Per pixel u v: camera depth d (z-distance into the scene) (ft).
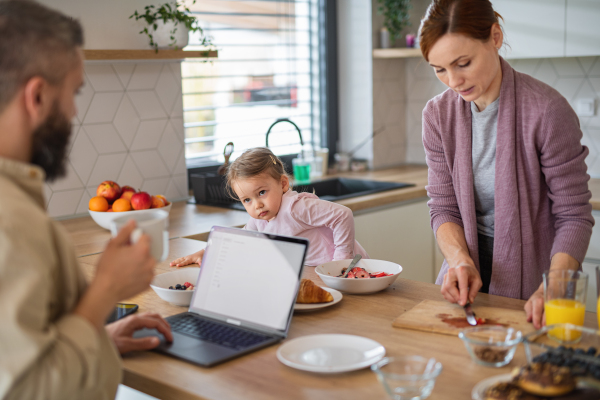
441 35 4.51
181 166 9.65
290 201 6.39
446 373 3.29
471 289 4.39
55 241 2.82
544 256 5.25
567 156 4.85
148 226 3.22
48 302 2.70
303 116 11.95
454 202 5.66
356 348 3.61
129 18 8.50
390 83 12.05
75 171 8.33
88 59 7.62
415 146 12.51
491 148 5.25
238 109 10.66
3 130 2.70
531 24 9.61
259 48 10.84
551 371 2.81
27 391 2.58
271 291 4.08
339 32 11.92
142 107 9.00
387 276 4.75
